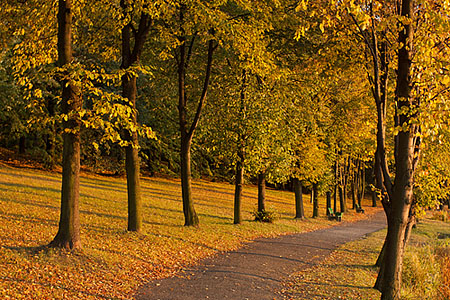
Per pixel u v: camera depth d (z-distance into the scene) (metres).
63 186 10.28
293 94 20.92
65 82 10.00
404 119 8.84
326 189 31.50
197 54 19.36
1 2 12.47
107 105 9.09
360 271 12.62
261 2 15.10
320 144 27.09
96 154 31.70
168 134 29.83
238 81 19.81
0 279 7.80
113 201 22.27
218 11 12.70
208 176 51.47
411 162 9.04
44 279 8.33
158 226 16.11
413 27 8.79
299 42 18.00
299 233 21.50
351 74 12.82
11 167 28.44
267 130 19.67
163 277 10.02
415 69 8.79
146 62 18.44
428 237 24.77
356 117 25.92
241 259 13.06
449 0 7.43
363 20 7.50
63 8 10.18
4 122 29.05
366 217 38.62
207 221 20.00
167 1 12.10
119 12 12.20
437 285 12.04
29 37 12.70
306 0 8.14
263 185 23.56
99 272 9.42
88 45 15.91
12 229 11.77
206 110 20.14
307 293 9.50
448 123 7.93
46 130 28.91
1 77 23.16
